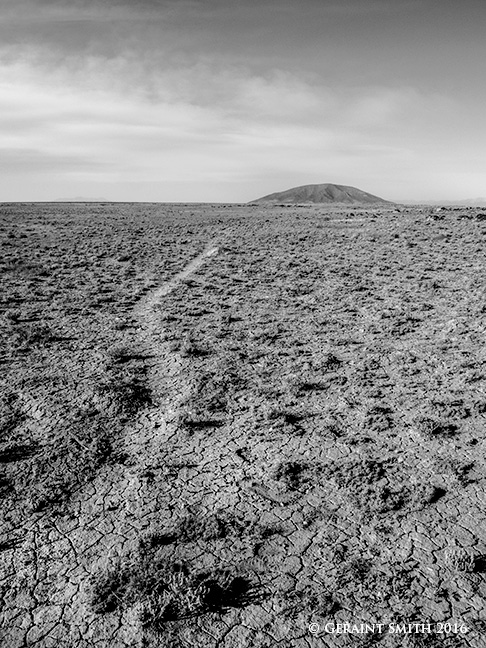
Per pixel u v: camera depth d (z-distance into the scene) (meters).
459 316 17.67
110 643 5.33
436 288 22.73
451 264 28.77
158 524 7.21
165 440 9.58
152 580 6.07
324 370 12.95
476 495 7.68
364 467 8.41
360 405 10.85
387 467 8.48
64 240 43.97
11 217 67.25
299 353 14.45
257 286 25.05
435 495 7.68
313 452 9.02
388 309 19.23
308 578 6.16
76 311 20.00
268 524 7.14
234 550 6.66
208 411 10.74
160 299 22.20
